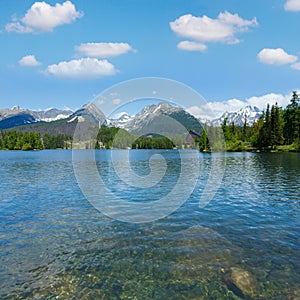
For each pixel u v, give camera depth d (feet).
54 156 245.65
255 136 323.57
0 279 24.77
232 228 37.63
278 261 27.61
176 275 25.29
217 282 24.04
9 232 36.91
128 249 30.96
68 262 27.96
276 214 44.50
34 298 21.99
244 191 63.98
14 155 273.75
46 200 56.29
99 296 22.30
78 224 40.16
